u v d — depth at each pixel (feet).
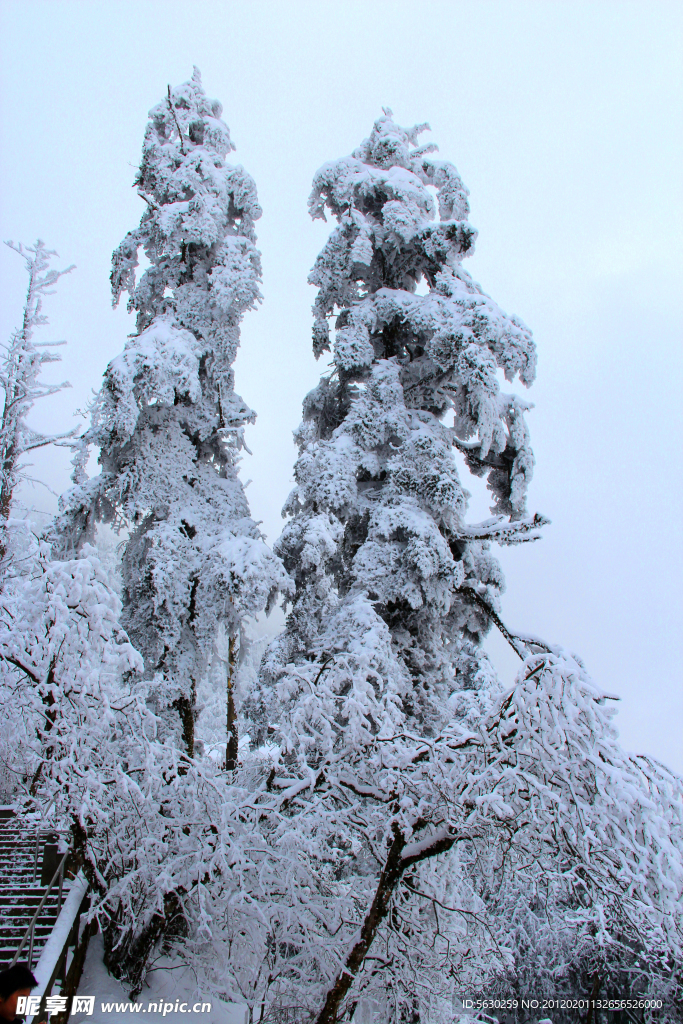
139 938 27.91
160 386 44.65
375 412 47.75
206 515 48.19
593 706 25.30
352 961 24.58
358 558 44.11
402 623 44.93
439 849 25.45
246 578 41.60
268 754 31.42
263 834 28.37
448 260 50.39
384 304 50.16
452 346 45.96
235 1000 27.22
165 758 27.84
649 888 23.65
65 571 28.19
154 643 44.86
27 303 63.87
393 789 26.32
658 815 24.11
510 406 49.08
